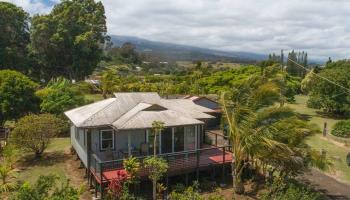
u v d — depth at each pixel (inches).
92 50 3218.5
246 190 876.0
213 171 923.4
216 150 1053.8
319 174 1033.5
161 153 959.0
